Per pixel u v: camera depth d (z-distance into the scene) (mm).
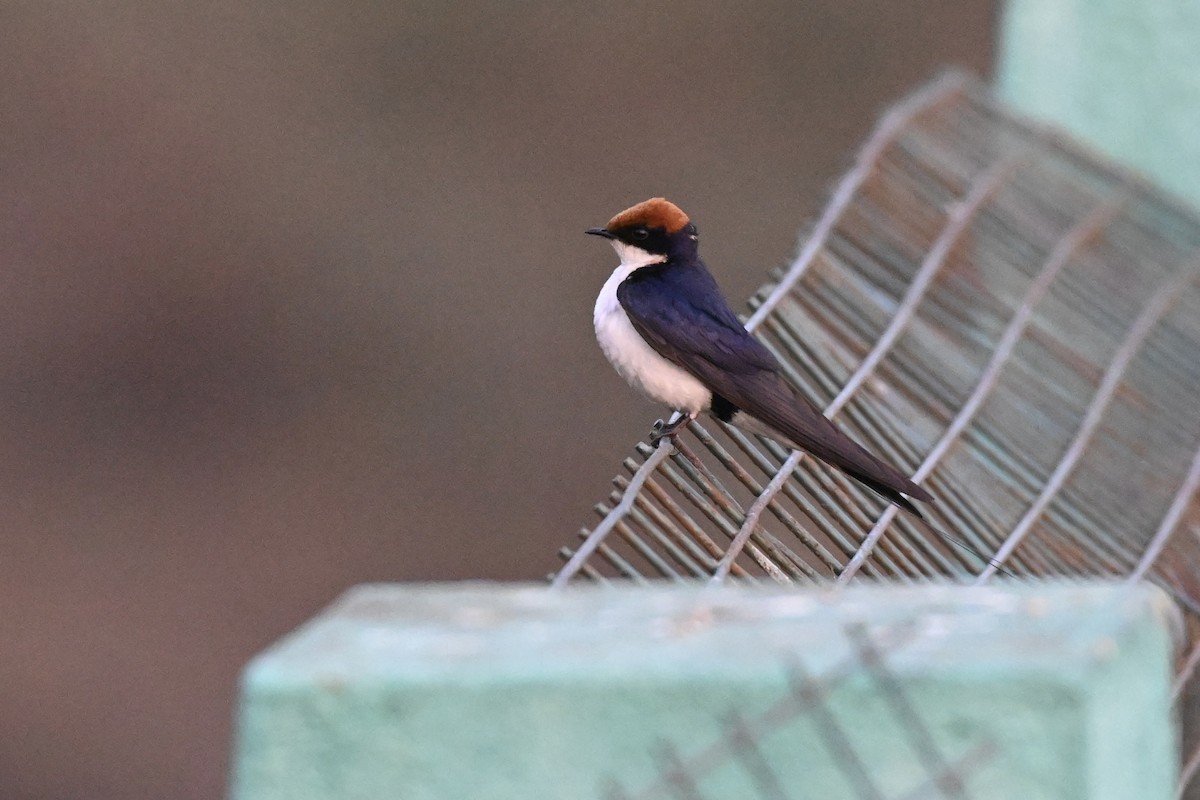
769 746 3340
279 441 19422
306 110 21906
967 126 10469
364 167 21734
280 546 18266
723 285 21453
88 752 15734
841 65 22453
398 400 19891
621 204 21922
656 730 3352
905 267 8695
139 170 21375
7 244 20719
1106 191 10383
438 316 20734
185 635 17062
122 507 18625
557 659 3391
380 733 3381
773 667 3342
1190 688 5535
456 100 22188
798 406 6832
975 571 6605
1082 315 9281
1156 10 11375
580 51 22406
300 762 3381
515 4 22578
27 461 19031
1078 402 8523
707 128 22234
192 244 21047
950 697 3289
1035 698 3256
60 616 17141
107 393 19828
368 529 18391
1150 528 7750
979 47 22312
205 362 20172
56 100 21516
